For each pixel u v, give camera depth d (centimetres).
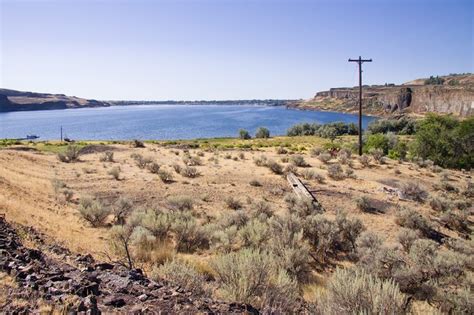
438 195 2195
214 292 570
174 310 410
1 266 449
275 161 2859
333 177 2452
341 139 7250
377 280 487
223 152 3903
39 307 351
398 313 450
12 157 2509
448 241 1368
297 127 10244
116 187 2014
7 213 946
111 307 392
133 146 4262
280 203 1844
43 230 915
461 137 3778
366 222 1570
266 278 557
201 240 1095
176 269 584
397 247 1226
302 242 1104
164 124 16875
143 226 1100
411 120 9694
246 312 454
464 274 884
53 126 16150
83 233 1082
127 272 540
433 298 721
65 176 2238
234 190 2056
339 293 468
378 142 4159
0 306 344
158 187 2052
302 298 637
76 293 405
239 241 1080
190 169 2409
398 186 2270
